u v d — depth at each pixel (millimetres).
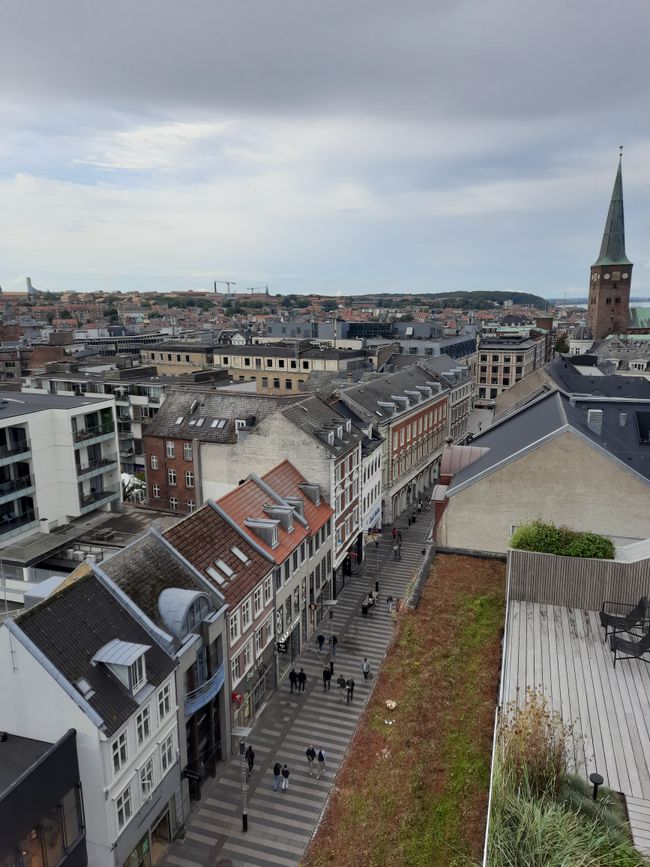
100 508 57469
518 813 11680
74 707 21297
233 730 31781
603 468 30328
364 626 45281
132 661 22844
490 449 39188
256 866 25344
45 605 23172
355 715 35188
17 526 49156
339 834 14984
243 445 50688
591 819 12359
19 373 132125
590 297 188375
